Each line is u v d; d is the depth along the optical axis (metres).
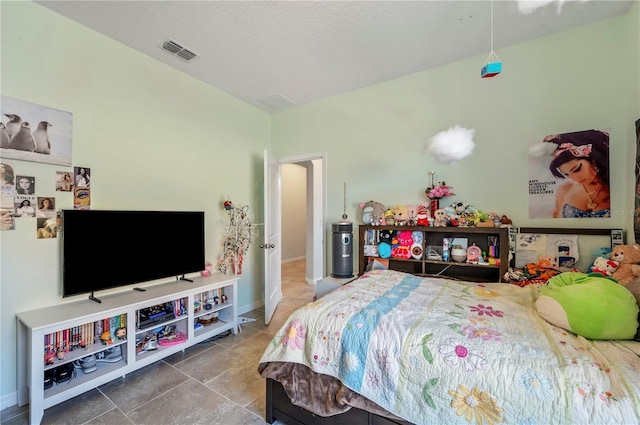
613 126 2.05
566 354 1.07
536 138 2.30
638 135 1.84
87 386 1.80
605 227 2.06
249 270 3.58
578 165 2.15
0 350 1.75
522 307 1.55
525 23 2.10
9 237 1.78
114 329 2.06
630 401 0.86
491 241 2.37
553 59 2.24
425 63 2.66
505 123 2.42
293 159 3.71
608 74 2.06
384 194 3.02
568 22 2.10
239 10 1.94
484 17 2.02
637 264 1.74
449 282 2.09
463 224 2.43
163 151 2.64
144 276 2.36
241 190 3.47
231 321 2.85
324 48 2.40
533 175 2.31
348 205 3.26
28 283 1.86
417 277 2.25
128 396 1.86
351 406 1.30
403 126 2.91
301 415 1.48
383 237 2.86
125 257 2.24
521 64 2.35
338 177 3.33
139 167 2.46
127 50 2.37
